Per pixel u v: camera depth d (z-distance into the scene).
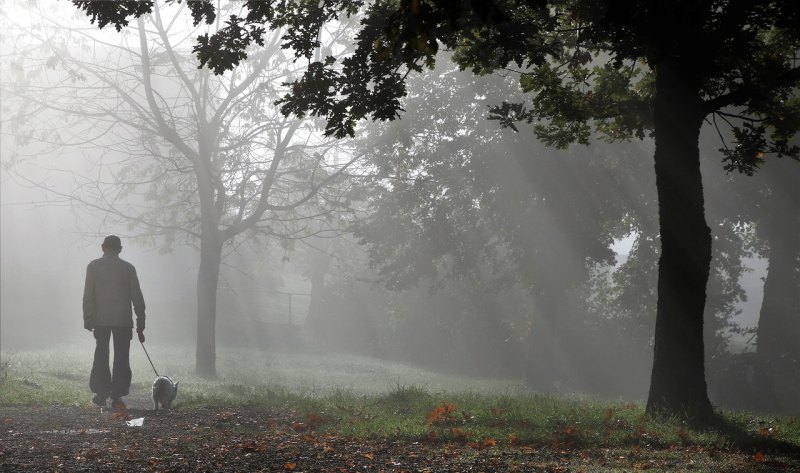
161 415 10.41
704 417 10.95
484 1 5.42
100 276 11.59
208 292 25.44
